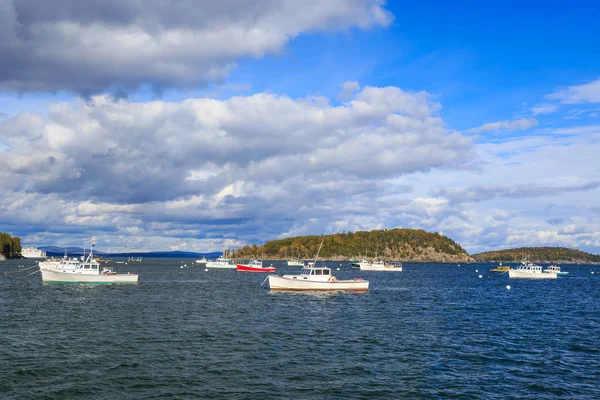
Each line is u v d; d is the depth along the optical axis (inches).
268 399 1004.6
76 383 1085.1
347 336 1707.7
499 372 1251.8
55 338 1584.6
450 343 1614.2
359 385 1115.9
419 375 1208.2
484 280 6181.1
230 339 1611.7
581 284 5600.4
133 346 1473.9
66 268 3882.9
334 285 3371.1
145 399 987.9
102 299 2824.8
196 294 3294.8
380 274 7583.7
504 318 2268.7
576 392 1098.7
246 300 2886.3
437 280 6013.8
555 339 1715.1
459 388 1109.7
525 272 6722.4
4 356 1315.2
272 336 1679.4
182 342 1547.7
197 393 1033.5
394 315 2301.9
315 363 1306.6
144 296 3073.3
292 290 3321.9
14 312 2208.4
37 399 975.0
